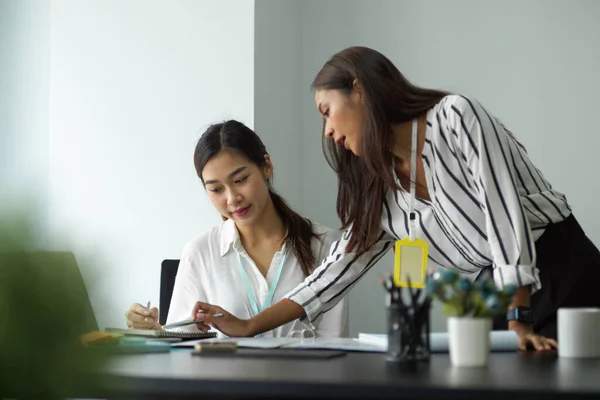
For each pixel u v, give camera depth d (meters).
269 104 3.35
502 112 3.48
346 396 1.05
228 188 2.49
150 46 3.36
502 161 1.69
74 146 3.43
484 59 3.51
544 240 1.81
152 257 3.30
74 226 0.57
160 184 3.31
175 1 3.33
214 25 3.27
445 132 1.79
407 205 1.97
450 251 1.96
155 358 1.45
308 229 2.60
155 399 1.18
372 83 1.84
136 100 3.37
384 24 3.62
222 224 2.68
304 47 3.73
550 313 1.76
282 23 3.50
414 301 1.36
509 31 3.49
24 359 0.55
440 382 1.06
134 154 3.35
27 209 0.55
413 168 1.90
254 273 2.56
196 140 3.27
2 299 0.54
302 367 1.27
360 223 2.04
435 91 1.86
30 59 3.59
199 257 2.60
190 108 3.29
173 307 2.58
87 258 0.56
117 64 3.40
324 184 3.67
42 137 3.54
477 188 1.75
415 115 1.84
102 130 3.40
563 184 3.41
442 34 3.56
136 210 3.33
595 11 3.40
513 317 1.63
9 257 0.54
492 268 1.91
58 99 3.47
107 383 0.62
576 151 3.40
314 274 2.12
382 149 1.85
